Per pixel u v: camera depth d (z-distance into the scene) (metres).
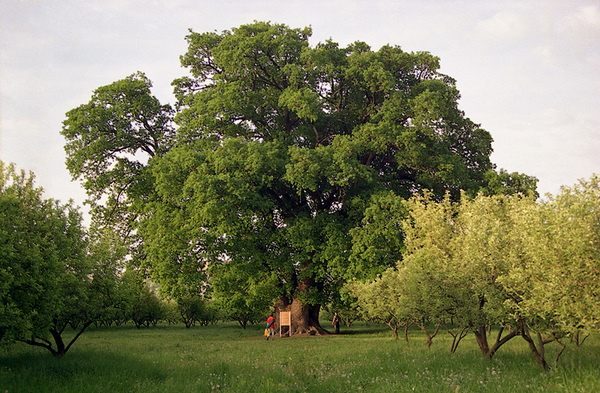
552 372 10.53
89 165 33.28
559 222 9.96
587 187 10.25
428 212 16.67
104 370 12.13
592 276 9.51
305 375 12.65
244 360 15.79
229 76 34.12
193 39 36.34
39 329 14.02
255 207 29.17
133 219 35.88
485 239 12.91
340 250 28.05
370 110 32.19
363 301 22.86
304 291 32.88
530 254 10.71
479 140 34.34
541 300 10.38
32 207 14.78
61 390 9.55
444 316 14.13
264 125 35.03
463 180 30.23
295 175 26.53
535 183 28.81
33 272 13.24
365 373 12.16
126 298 16.77
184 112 33.12
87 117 32.47
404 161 30.47
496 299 12.27
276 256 30.91
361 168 28.09
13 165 14.59
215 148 32.16
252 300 30.75
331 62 31.44
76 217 16.12
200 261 30.42
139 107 33.00
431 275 13.96
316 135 33.69
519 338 22.50
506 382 9.69
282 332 33.66
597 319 9.46
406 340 22.00
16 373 11.30
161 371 12.79
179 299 30.06
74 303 15.42
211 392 10.37
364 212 27.08
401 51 33.16
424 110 29.05
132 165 34.81
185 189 27.30
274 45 32.69
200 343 25.27
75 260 15.53
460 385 9.58
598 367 10.75
